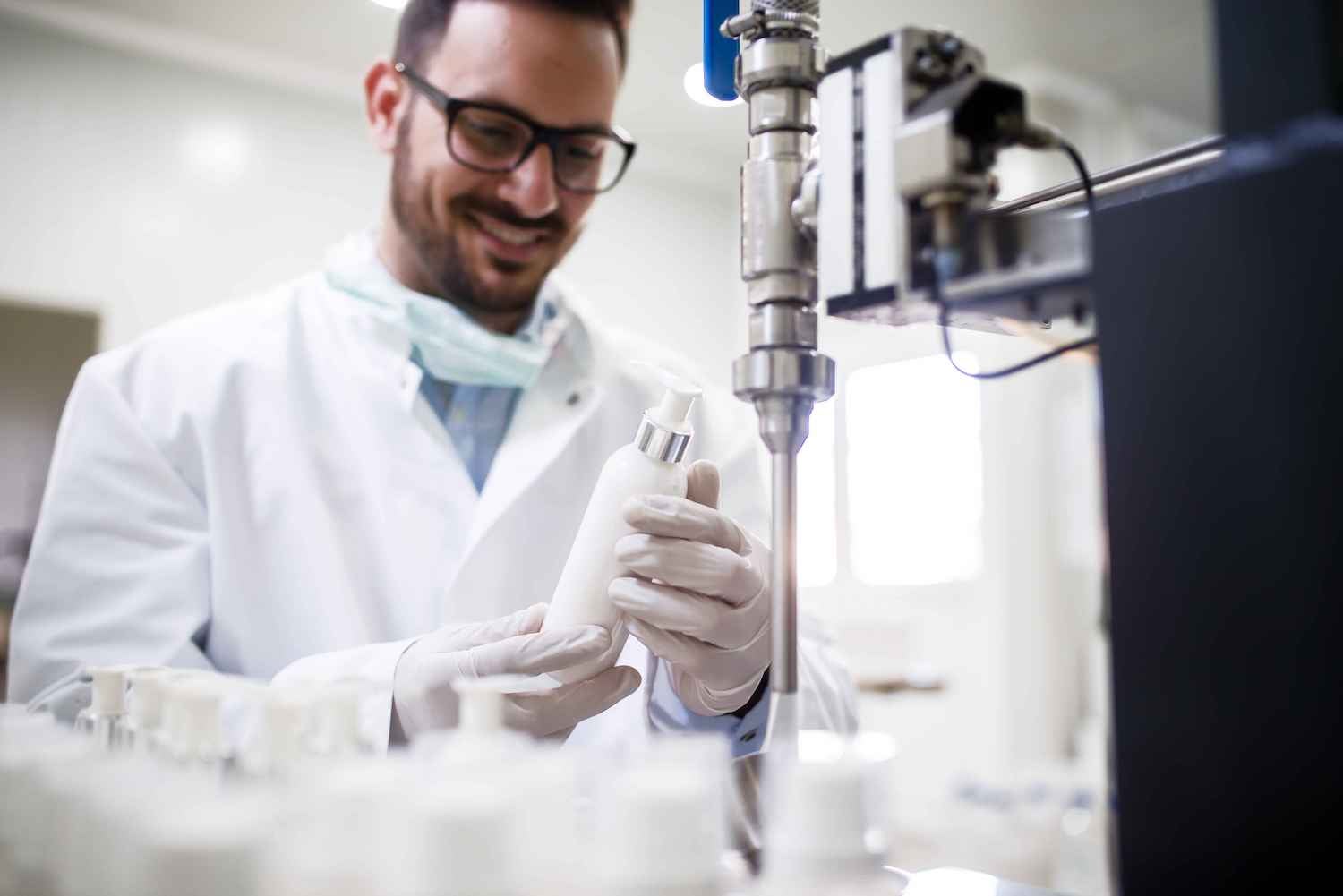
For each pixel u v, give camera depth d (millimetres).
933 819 3020
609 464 883
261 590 1325
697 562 846
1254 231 445
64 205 3617
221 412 1375
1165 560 472
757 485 1611
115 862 442
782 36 670
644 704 1090
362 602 1347
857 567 5035
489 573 1325
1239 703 445
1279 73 440
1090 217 507
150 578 1260
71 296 3607
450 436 1512
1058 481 4523
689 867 441
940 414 4824
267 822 425
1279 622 434
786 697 652
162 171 3773
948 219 525
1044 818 2889
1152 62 3580
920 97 560
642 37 2096
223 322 1490
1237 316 449
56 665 1182
